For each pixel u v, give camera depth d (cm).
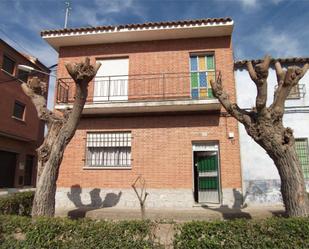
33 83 835
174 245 470
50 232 496
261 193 1138
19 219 532
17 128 2080
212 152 1166
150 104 1133
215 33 1212
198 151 1177
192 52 1241
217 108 1150
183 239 473
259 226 478
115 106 1150
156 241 485
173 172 1143
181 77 1219
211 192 1141
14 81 2062
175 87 1214
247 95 1202
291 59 1184
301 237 474
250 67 707
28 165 2298
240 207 1084
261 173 1148
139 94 1233
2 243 513
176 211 1025
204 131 1159
